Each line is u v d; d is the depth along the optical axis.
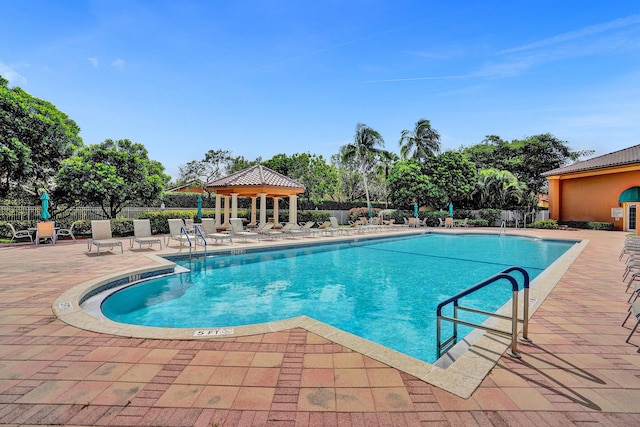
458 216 28.75
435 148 32.72
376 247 14.74
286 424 2.19
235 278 8.37
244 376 2.82
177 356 3.20
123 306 6.09
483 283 3.46
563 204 25.41
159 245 12.04
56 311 4.49
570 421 2.24
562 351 3.37
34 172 15.95
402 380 2.77
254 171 20.45
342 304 6.29
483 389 2.65
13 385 2.66
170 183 37.00
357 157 35.88
